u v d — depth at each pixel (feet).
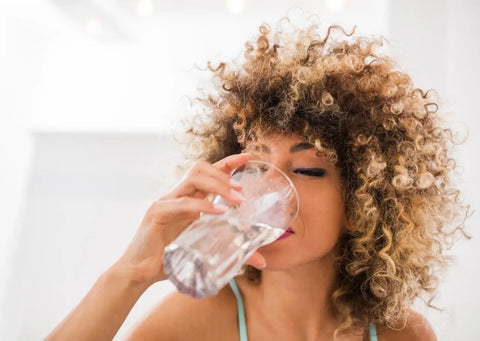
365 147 2.93
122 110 9.51
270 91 2.95
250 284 3.09
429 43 6.84
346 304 3.08
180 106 6.91
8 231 9.21
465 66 6.21
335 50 3.21
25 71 9.53
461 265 5.81
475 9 6.20
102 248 9.23
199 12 8.96
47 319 9.08
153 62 9.49
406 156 3.04
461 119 6.04
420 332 3.29
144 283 2.42
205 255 1.98
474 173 5.76
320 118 2.83
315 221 2.60
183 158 3.95
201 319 2.94
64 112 9.64
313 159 2.69
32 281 9.19
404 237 3.03
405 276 3.10
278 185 2.20
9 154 9.32
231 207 2.14
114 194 9.30
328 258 3.04
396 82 3.15
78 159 9.45
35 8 8.77
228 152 3.37
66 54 9.78
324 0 8.38
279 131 2.70
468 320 5.72
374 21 8.33
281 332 2.93
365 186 2.88
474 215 5.70
